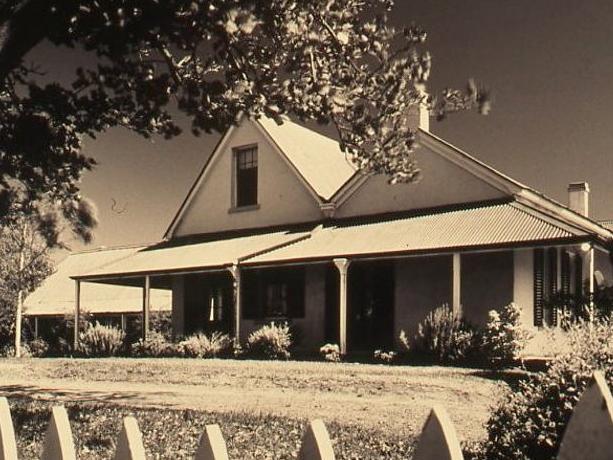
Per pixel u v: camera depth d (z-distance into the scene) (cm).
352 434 897
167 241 3161
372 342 2358
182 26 776
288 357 2244
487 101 931
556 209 2462
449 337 1936
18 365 2284
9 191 1118
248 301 2673
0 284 3300
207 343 2444
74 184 1098
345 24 924
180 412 1072
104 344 2773
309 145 3034
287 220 2784
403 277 2312
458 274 1988
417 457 227
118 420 990
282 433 907
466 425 994
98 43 788
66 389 1534
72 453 273
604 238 1978
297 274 2562
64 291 4366
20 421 973
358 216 2594
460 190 2377
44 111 973
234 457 777
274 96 934
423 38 951
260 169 2889
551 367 658
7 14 713
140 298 4047
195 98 912
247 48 939
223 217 2991
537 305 2084
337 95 922
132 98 949
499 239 1945
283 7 824
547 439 620
